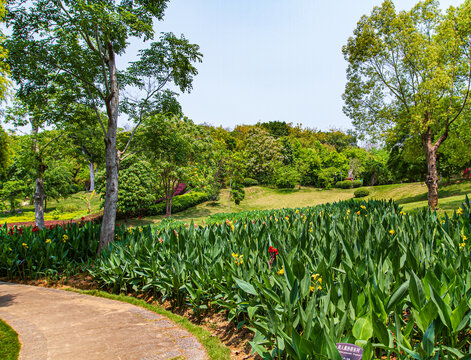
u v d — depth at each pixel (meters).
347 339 2.25
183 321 4.55
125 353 3.49
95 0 7.53
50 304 5.55
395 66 17.06
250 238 5.62
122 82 10.03
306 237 4.87
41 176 14.83
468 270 3.21
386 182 41.56
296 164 43.72
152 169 20.81
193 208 30.25
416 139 19.59
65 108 9.28
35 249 7.70
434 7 15.92
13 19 7.66
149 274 5.51
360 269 3.38
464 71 15.47
